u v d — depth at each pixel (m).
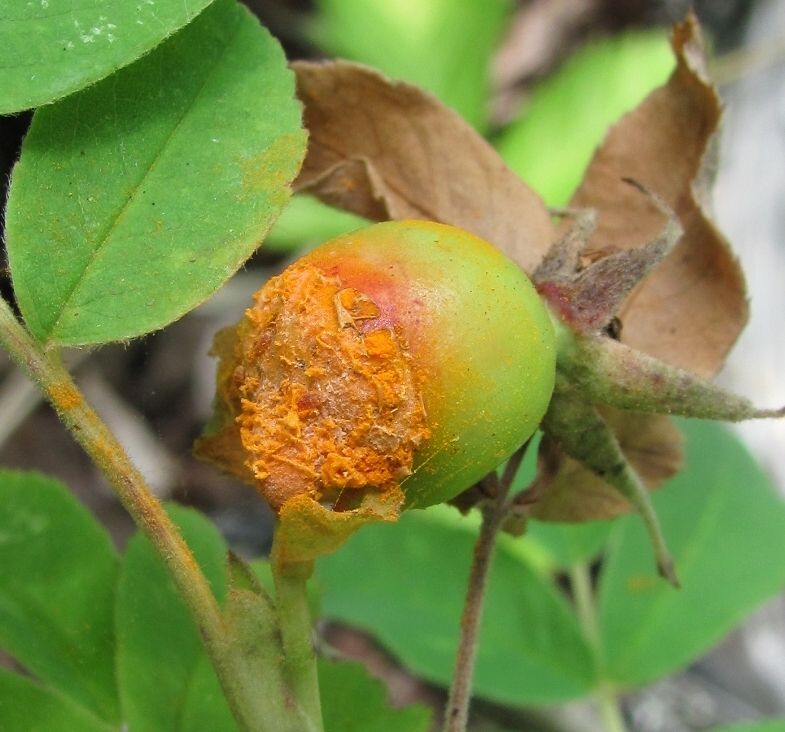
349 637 0.23
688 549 0.14
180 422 0.25
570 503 0.11
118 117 0.10
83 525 0.11
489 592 0.14
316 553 0.09
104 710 0.11
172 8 0.10
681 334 0.11
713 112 0.11
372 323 0.09
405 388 0.09
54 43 0.10
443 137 0.11
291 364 0.09
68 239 0.10
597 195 0.11
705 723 0.21
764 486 0.15
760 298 0.24
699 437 0.15
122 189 0.10
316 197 0.11
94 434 0.09
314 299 0.09
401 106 0.11
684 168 0.11
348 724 0.11
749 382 0.23
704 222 0.11
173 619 0.11
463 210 0.11
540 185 0.23
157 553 0.09
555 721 0.18
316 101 0.11
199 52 0.10
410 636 0.14
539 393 0.10
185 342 0.26
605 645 0.14
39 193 0.10
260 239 0.10
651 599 0.14
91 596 0.11
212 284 0.10
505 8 0.25
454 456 0.09
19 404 0.19
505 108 0.29
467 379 0.09
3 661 0.17
